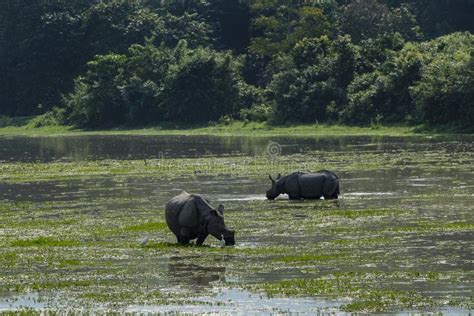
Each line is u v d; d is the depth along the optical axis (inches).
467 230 3617.1
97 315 2488.9
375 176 5708.7
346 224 3878.0
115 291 2763.3
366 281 2768.2
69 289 2815.0
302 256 3169.3
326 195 4840.1
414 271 2878.9
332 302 2541.8
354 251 3243.1
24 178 6437.0
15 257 3334.2
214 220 3486.7
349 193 4977.9
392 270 2906.0
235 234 3718.0
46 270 3097.9
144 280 2901.1
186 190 5344.5
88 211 4586.6
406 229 3668.8
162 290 2755.9
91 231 3914.9
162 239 3686.0
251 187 5413.4
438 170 5910.4
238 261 3142.2
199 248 3420.3
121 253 3361.2
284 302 2556.6
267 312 2460.6
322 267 2989.7
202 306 2546.8
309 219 4060.0
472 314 2379.4
